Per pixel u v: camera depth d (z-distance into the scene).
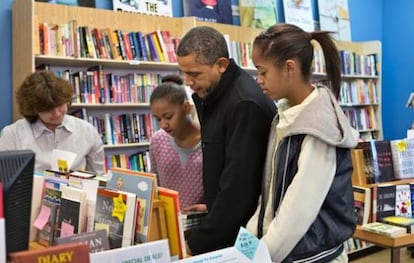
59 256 0.86
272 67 1.36
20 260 0.83
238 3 5.24
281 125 1.38
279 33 1.37
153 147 2.18
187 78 1.59
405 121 6.43
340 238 1.41
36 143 2.47
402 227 2.37
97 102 3.81
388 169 2.71
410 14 6.37
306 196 1.30
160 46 4.12
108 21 4.03
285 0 5.66
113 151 4.07
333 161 1.36
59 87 2.32
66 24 3.65
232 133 1.52
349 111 6.00
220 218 1.48
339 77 1.50
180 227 1.31
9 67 3.78
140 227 1.24
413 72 6.34
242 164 1.46
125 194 1.23
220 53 1.56
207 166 1.65
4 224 0.86
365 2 6.61
